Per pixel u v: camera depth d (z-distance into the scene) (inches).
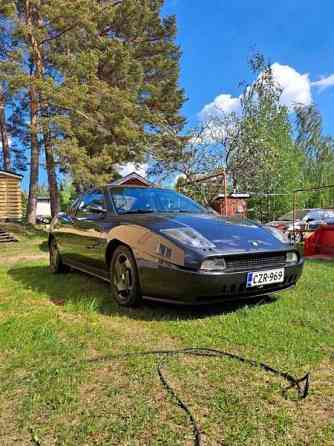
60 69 570.9
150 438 54.2
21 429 57.2
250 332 97.0
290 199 722.2
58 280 178.2
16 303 133.0
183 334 97.1
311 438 53.7
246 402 63.4
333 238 257.6
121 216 138.6
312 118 1062.4
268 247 112.4
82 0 571.2
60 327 104.3
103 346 90.0
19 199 647.1
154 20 948.6
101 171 641.6
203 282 99.7
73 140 561.3
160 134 794.8
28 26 538.6
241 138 708.0
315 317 108.7
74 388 69.3
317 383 70.0
